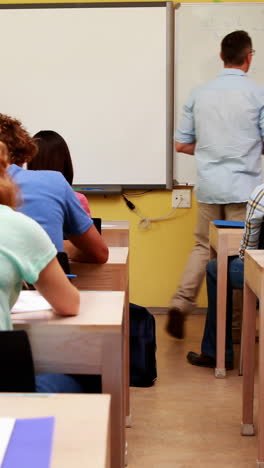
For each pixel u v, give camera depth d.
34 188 1.92
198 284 3.50
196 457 2.19
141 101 4.04
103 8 3.96
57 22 3.98
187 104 3.58
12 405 0.88
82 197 2.39
